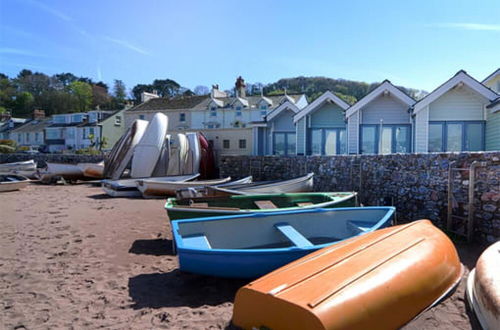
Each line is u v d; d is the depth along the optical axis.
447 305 4.14
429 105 16.02
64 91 91.19
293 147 22.06
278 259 4.77
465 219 6.78
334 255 4.20
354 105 17.14
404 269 3.88
